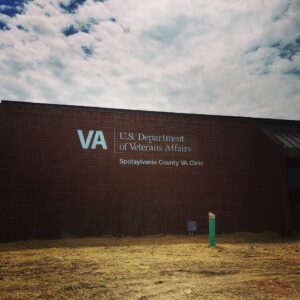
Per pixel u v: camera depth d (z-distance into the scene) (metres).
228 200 18.56
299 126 20.72
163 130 18.05
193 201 17.97
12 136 15.59
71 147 16.41
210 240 13.60
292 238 16.84
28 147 15.77
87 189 16.39
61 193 15.99
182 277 8.48
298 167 23.12
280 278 8.47
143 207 17.12
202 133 18.70
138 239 15.88
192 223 17.33
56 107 16.42
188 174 18.11
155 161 17.67
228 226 18.34
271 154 18.47
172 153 18.02
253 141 19.59
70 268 9.45
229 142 19.11
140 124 17.70
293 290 7.45
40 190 15.70
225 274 8.83
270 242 15.61
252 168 19.27
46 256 11.36
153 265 9.82
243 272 9.07
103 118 17.12
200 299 6.81
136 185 17.17
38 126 16.03
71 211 16.03
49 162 15.98
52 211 15.77
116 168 16.97
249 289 7.51
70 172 16.23
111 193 16.73
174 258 10.92
